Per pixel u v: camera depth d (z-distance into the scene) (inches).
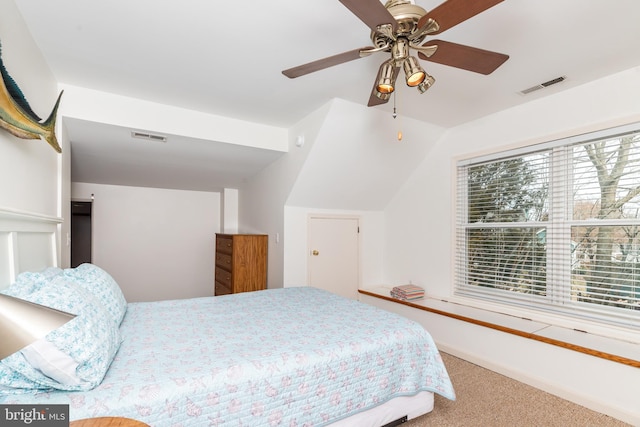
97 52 78.5
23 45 65.7
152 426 42.5
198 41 74.0
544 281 105.8
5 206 55.0
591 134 94.3
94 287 67.0
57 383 42.2
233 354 56.7
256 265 158.7
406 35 53.6
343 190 148.1
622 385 76.8
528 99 107.3
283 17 65.1
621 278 88.8
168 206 205.9
